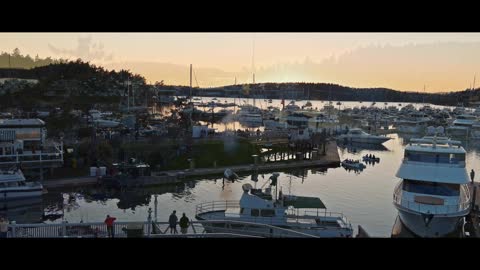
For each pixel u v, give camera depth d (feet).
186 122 262.26
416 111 451.53
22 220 114.42
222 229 93.40
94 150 165.99
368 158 221.46
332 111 405.59
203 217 98.53
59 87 390.01
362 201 140.87
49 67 467.93
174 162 174.50
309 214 102.17
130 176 147.33
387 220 119.55
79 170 153.89
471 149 275.18
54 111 260.83
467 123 333.21
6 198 125.18
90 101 377.91
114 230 67.10
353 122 365.81
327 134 297.33
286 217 98.12
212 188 153.28
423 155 105.60
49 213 119.03
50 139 177.58
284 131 262.47
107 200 134.51
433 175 102.01
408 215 97.96
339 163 204.03
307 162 199.62
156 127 241.14
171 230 72.33
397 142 302.04
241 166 182.91
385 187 162.61
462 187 113.29
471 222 108.88
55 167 148.97
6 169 133.80
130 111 341.41
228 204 123.03
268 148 220.64
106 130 223.92
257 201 98.12
